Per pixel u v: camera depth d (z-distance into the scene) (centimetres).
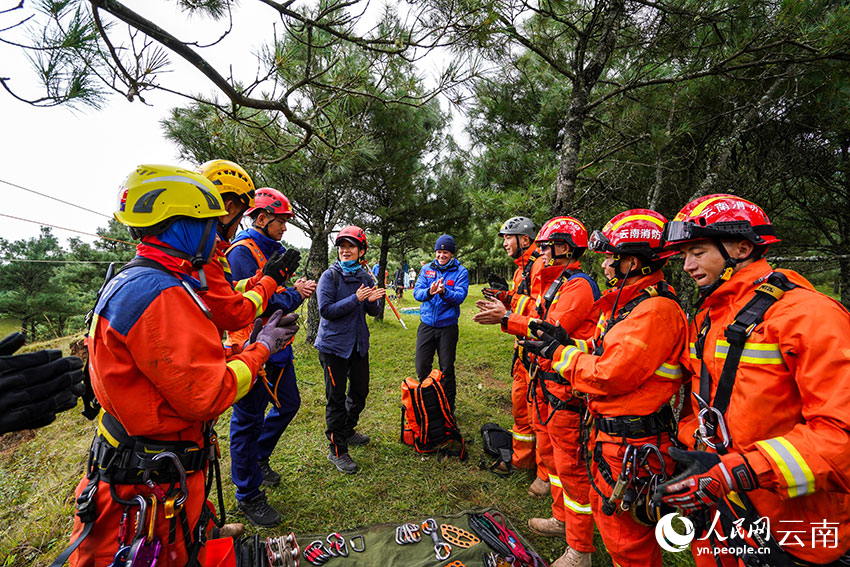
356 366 336
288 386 280
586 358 170
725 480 104
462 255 1016
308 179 554
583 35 328
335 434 312
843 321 104
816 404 100
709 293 134
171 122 457
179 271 129
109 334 111
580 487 208
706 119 376
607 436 170
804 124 351
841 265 477
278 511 263
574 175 353
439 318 391
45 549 230
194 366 115
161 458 118
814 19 279
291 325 159
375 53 213
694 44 350
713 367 133
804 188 412
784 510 114
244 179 191
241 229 261
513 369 320
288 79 218
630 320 161
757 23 313
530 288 318
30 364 106
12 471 315
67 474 306
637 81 326
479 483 304
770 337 114
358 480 299
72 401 115
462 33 191
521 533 253
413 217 888
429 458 334
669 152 397
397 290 1585
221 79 157
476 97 223
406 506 272
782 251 459
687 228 133
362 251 341
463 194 840
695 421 155
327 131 242
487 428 353
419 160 796
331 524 254
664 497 114
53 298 1408
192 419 119
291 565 207
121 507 120
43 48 130
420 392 337
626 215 174
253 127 217
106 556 119
